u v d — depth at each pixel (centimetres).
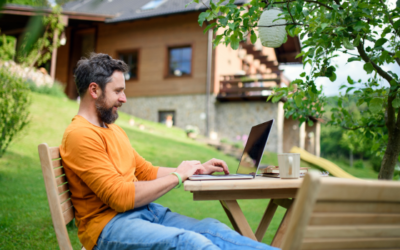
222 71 1275
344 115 265
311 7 219
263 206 468
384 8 196
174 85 1297
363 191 82
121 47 1404
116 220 153
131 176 179
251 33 212
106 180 151
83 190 158
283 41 219
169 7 1327
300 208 79
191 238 131
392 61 209
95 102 175
